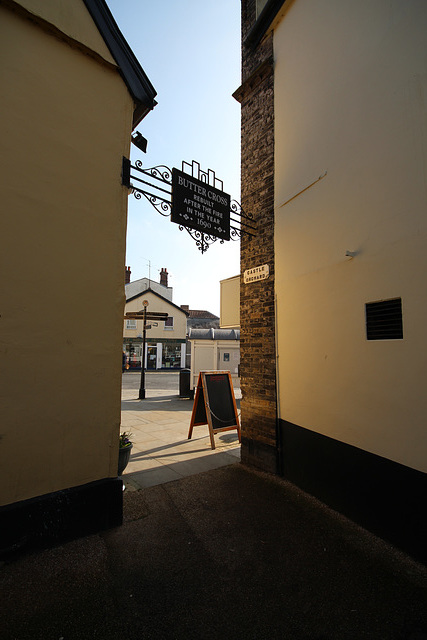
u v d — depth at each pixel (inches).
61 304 109.6
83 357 113.8
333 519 122.3
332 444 132.1
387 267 110.0
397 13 109.0
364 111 122.3
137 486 153.6
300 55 161.6
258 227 189.8
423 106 99.6
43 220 107.0
